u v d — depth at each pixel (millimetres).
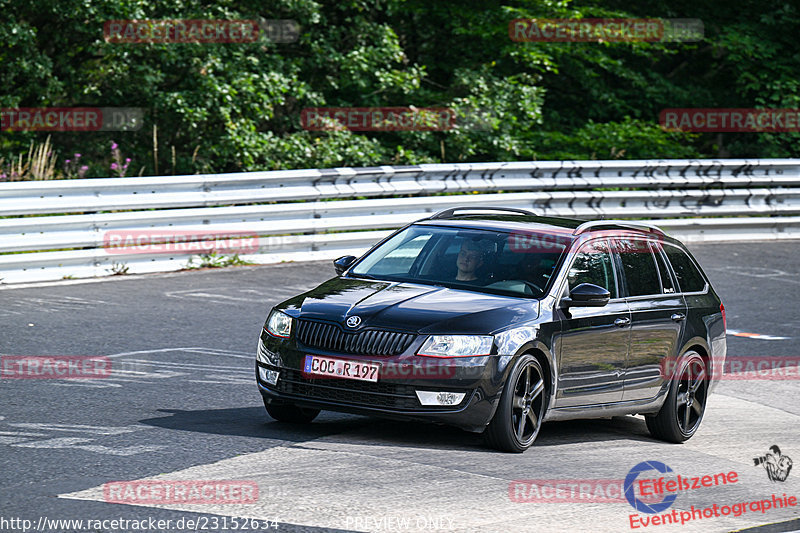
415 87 64000
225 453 19312
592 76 77812
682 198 58438
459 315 20938
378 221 48500
